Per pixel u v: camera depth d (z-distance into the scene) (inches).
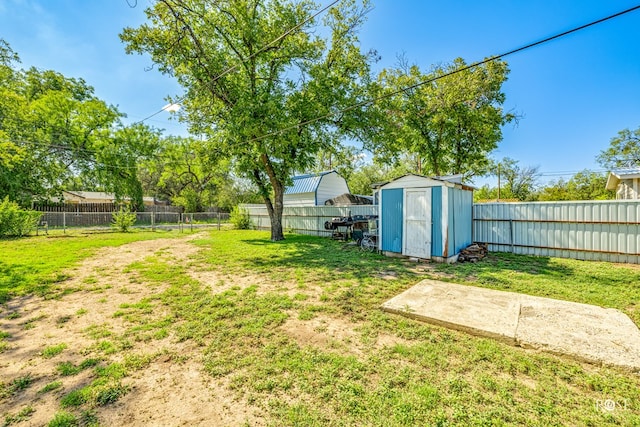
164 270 247.9
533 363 96.7
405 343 112.8
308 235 550.0
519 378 89.0
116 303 164.2
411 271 235.3
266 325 132.0
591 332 114.5
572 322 124.8
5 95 580.4
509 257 297.0
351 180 1210.0
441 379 87.9
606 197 754.8
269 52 407.2
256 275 229.5
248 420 72.0
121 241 445.4
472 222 347.9
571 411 73.6
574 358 98.4
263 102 382.6
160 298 172.7
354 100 408.5
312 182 746.2
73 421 71.6
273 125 371.2
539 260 279.6
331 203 676.7
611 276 213.2
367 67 431.2
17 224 494.6
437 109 616.7
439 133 648.4
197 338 119.3
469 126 642.8
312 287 193.3
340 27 416.8
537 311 138.8
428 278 212.8
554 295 169.2
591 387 84.0
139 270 247.9
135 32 367.2
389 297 169.6
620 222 264.2
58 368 96.6
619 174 379.2
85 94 864.3
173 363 100.5
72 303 164.4
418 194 285.1
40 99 711.7
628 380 86.7
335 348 109.2
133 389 85.4
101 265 267.7
